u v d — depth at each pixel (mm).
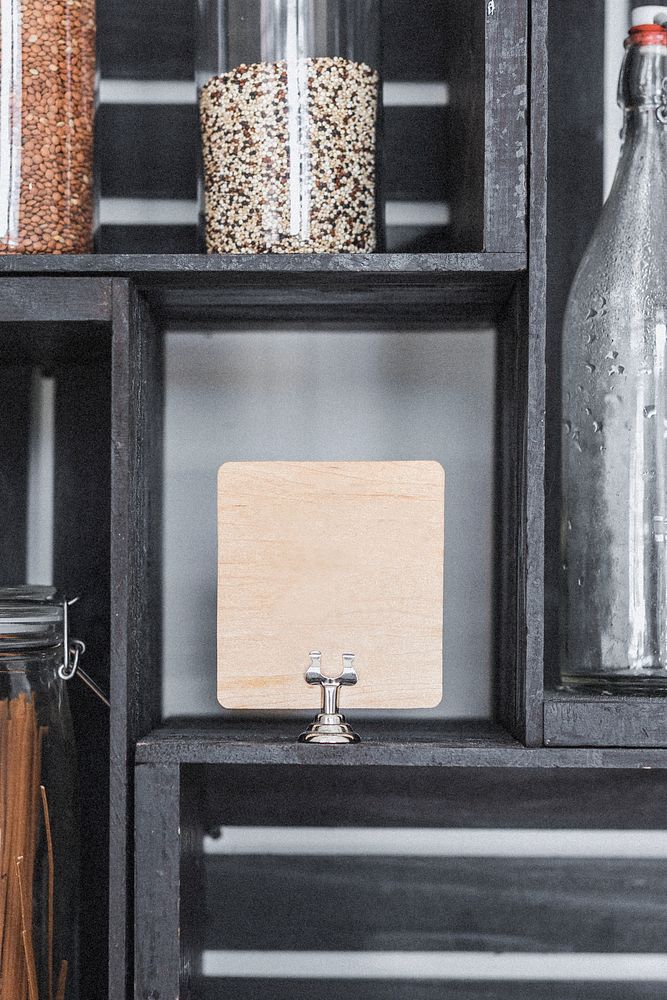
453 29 749
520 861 800
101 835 787
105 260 608
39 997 657
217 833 801
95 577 795
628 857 799
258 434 802
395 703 704
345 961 798
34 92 648
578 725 603
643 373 672
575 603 696
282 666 708
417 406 801
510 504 698
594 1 804
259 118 637
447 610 794
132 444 628
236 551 715
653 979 792
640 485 669
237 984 795
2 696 664
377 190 680
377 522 713
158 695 760
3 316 611
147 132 807
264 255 606
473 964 795
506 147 610
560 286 807
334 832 803
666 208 687
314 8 641
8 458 798
